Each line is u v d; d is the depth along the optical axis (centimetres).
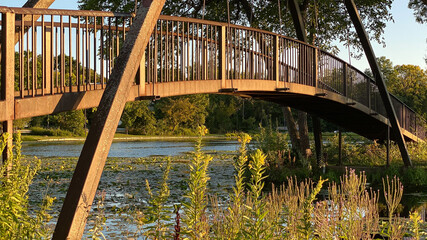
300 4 1830
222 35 807
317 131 1534
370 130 1714
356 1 1905
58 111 493
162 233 323
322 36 2005
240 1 1822
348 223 429
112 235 568
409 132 1809
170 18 668
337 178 1312
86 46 540
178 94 688
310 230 312
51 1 585
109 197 955
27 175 336
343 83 1357
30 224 309
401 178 1318
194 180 303
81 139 4872
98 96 552
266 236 287
